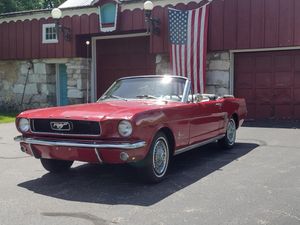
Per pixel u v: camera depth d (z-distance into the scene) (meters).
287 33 12.67
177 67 14.08
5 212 4.64
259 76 13.77
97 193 5.39
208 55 14.02
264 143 9.34
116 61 17.11
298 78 13.23
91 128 5.39
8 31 18.23
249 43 13.17
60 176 6.37
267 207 4.75
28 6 24.97
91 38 17.22
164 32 14.61
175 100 6.71
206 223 4.25
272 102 13.63
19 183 5.94
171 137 6.15
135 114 5.31
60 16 16.12
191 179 6.09
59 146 5.51
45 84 17.70
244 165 7.05
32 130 5.82
